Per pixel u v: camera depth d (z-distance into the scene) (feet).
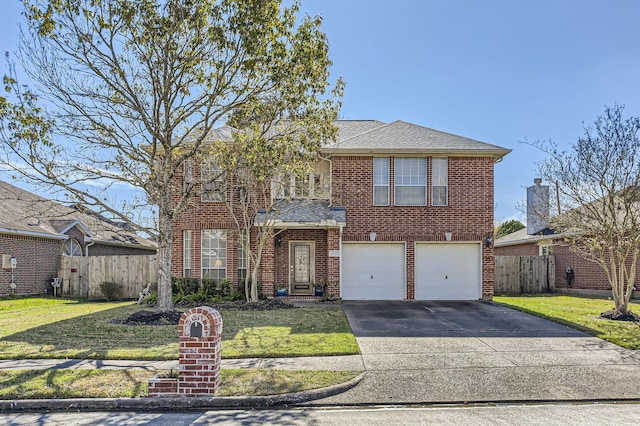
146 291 55.36
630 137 41.68
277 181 49.88
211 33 33.42
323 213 54.54
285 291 56.34
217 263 56.65
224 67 34.91
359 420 18.99
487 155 56.03
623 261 41.04
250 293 54.24
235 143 39.06
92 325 37.04
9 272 59.67
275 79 34.45
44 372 24.29
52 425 18.54
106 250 87.04
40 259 65.00
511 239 86.48
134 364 26.03
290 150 39.09
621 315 39.99
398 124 63.62
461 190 56.24
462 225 56.08
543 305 49.88
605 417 19.22
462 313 44.04
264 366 25.64
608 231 41.37
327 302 52.54
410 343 31.22
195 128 42.55
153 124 38.24
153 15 33.83
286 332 34.40
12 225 59.62
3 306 50.49
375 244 56.39
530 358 27.63
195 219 56.29
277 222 52.39
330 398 21.54
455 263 56.29
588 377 24.27
